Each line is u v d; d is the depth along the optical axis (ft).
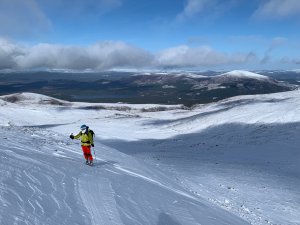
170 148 154.40
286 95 417.28
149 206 31.68
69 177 33.73
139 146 170.30
